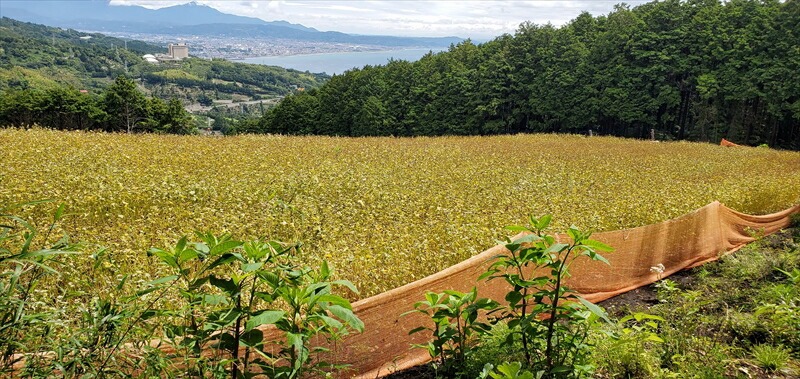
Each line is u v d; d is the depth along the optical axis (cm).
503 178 1363
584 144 3145
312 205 834
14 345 187
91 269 454
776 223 1066
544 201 1062
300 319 253
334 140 2480
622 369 382
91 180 876
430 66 6925
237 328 232
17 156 1067
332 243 667
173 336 223
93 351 199
